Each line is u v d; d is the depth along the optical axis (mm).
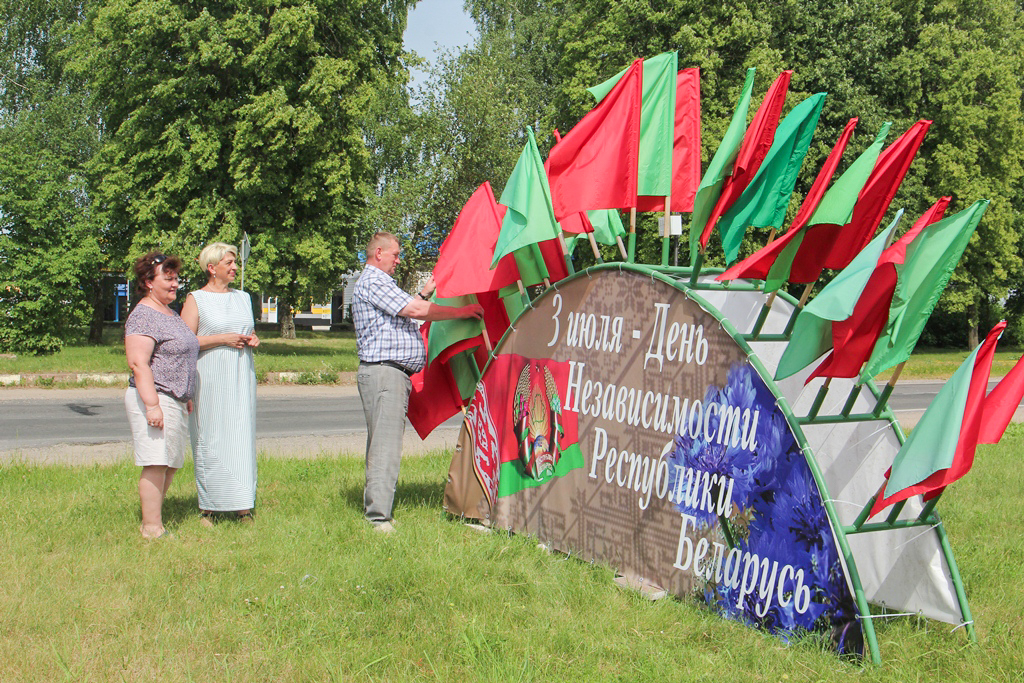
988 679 3314
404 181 26969
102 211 24250
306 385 18797
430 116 27141
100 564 4496
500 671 3248
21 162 22047
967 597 4363
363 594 4117
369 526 5414
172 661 3344
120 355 21406
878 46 26625
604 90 4812
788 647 3588
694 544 4152
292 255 24359
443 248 5551
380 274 5426
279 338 38781
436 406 6160
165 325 5047
